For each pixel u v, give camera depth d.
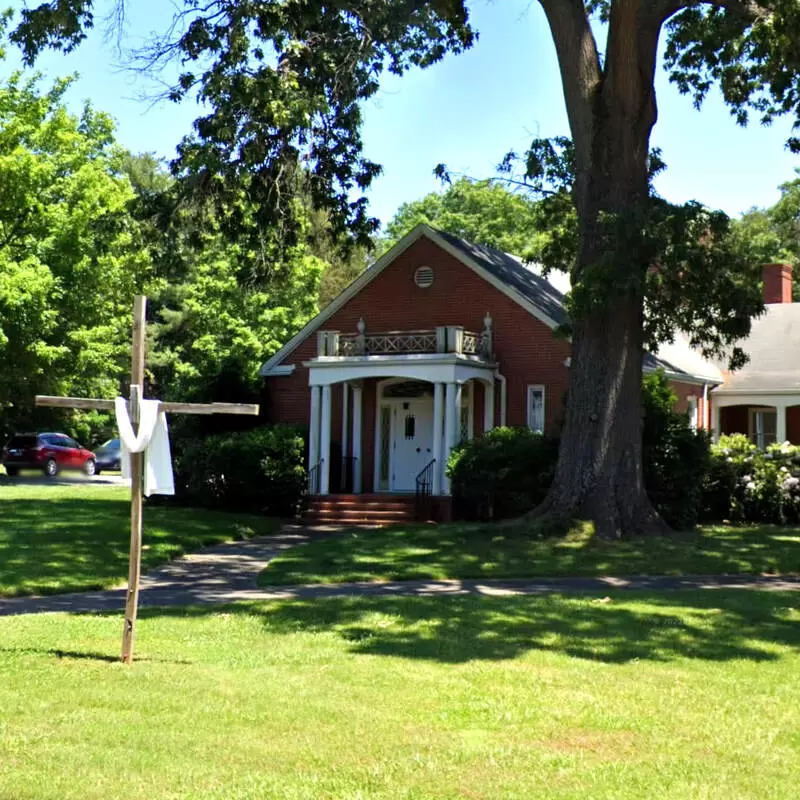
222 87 16.41
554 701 7.65
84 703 7.39
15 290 32.00
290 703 7.45
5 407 41.56
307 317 47.72
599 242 19.14
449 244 27.92
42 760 6.10
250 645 9.67
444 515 24.83
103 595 13.48
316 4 17.16
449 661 9.02
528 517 19.58
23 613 11.80
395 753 6.35
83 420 51.09
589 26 19.83
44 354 33.66
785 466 24.25
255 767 6.05
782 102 22.14
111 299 36.44
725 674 8.64
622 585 14.63
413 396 28.55
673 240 18.69
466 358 25.58
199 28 17.19
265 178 19.12
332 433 29.30
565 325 20.33
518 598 12.83
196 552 18.53
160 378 52.56
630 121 19.19
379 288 29.14
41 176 33.91
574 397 19.39
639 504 19.19
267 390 30.59
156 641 9.84
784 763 6.23
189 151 18.03
